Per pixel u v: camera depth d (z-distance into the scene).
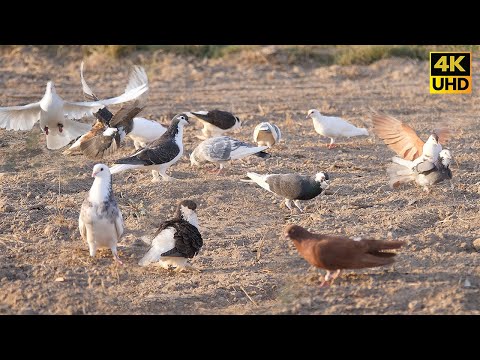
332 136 18.17
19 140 18.39
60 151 17.52
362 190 15.25
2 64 26.75
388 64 26.27
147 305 10.62
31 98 22.77
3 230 13.11
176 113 21.11
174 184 15.28
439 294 10.55
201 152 15.96
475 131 19.56
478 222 13.33
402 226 13.22
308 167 16.64
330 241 10.57
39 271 11.60
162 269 11.85
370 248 10.53
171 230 11.49
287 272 11.70
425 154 14.58
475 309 10.19
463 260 11.73
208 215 13.98
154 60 26.91
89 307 10.53
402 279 11.09
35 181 15.34
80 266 11.83
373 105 22.16
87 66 26.58
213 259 12.24
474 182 15.66
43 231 13.07
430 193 14.97
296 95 23.36
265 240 12.90
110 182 11.74
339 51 27.20
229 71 26.05
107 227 11.65
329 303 10.53
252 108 21.86
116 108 18.20
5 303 10.64
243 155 15.91
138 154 14.89
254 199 14.78
